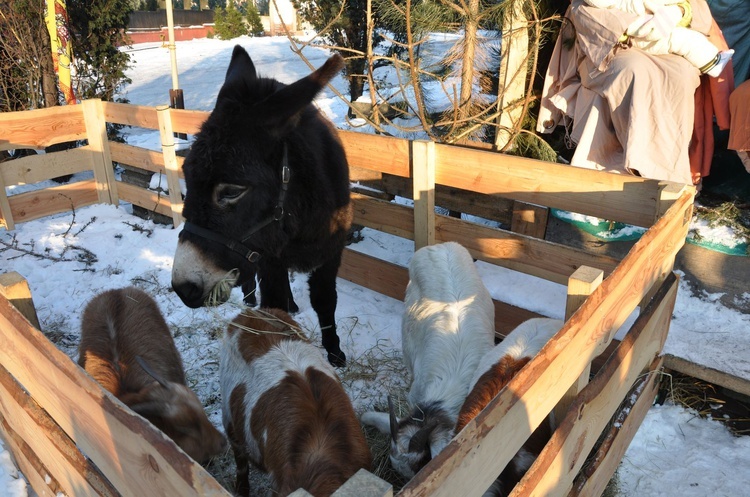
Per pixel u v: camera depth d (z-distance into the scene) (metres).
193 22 35.59
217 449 2.46
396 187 4.91
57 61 7.51
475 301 3.31
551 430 2.50
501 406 1.62
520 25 5.08
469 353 3.00
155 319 3.38
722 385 3.38
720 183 4.76
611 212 3.34
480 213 4.94
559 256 3.68
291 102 2.63
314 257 3.46
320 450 2.22
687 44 3.90
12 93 8.12
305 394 2.48
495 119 5.62
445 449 1.44
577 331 1.99
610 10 3.99
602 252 4.48
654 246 2.64
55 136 6.20
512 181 3.71
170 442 1.43
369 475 1.23
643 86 3.89
